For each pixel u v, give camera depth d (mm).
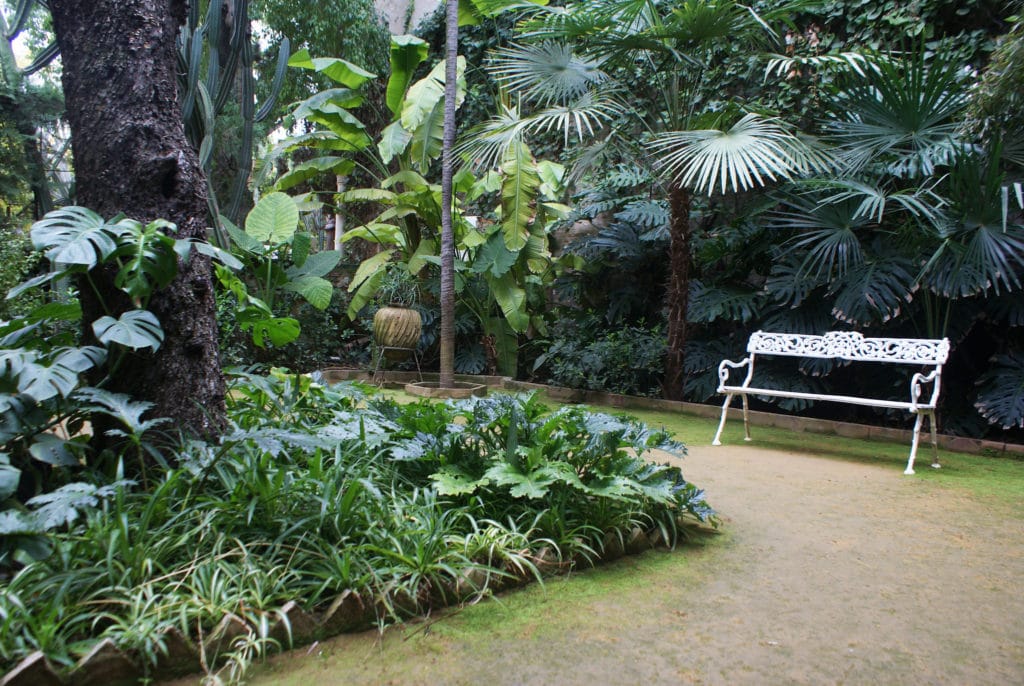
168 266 2400
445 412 3131
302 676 1646
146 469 2391
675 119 5781
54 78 12562
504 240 7512
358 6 10688
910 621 2014
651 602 2123
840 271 5328
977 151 4777
